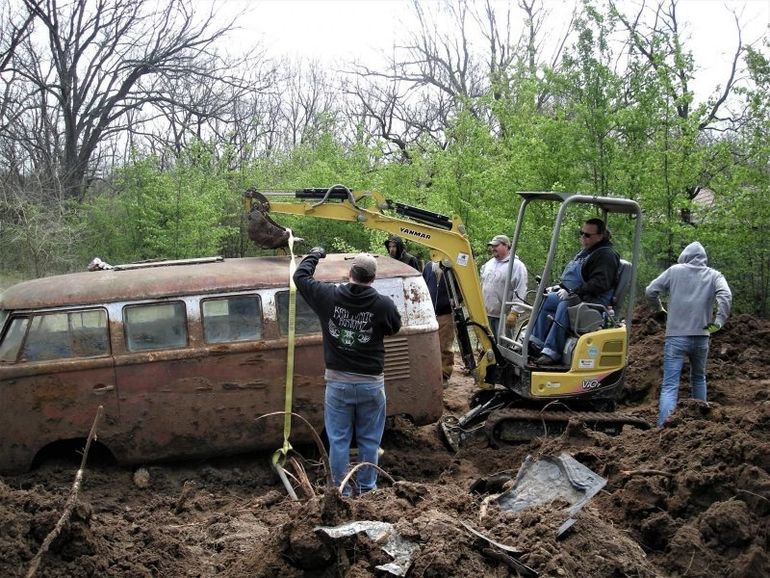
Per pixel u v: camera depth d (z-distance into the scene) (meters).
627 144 12.90
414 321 7.72
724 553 4.80
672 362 8.25
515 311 9.03
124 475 7.18
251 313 7.33
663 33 13.24
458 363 12.41
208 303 7.25
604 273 7.89
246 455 7.57
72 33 27.58
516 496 5.32
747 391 9.09
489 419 7.96
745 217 12.69
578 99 12.84
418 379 7.70
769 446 5.23
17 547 4.23
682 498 5.20
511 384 8.40
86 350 7.02
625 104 12.73
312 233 18.28
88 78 28.44
